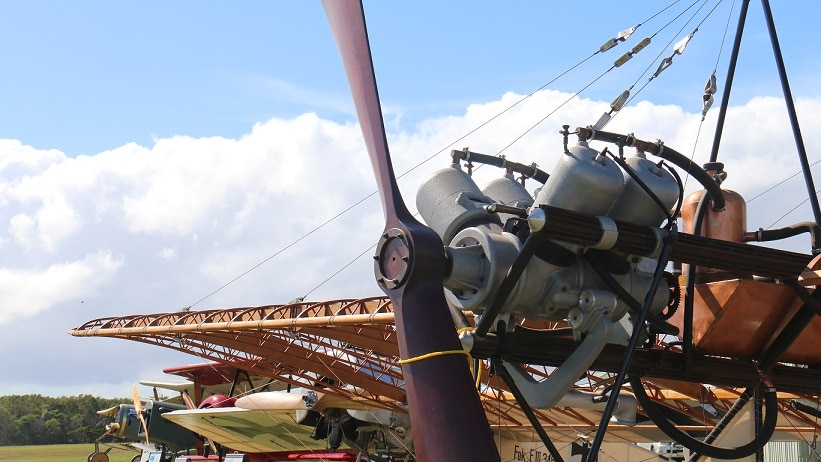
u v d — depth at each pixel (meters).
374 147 5.41
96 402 127.44
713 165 7.06
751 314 6.50
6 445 117.19
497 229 5.87
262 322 16.67
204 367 30.22
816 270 5.95
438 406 4.70
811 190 7.16
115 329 21.42
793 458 16.52
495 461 4.62
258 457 24.52
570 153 5.57
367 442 20.00
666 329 5.95
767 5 7.67
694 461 6.84
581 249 5.50
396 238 5.07
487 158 6.52
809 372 7.26
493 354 5.59
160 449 31.30
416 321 4.88
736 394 12.86
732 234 6.76
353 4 5.78
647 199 5.75
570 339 5.90
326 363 18.39
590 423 17.78
